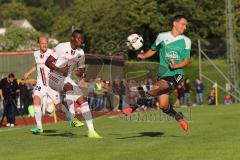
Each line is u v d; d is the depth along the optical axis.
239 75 83.88
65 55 27.73
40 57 31.33
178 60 25.69
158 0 116.31
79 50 28.00
